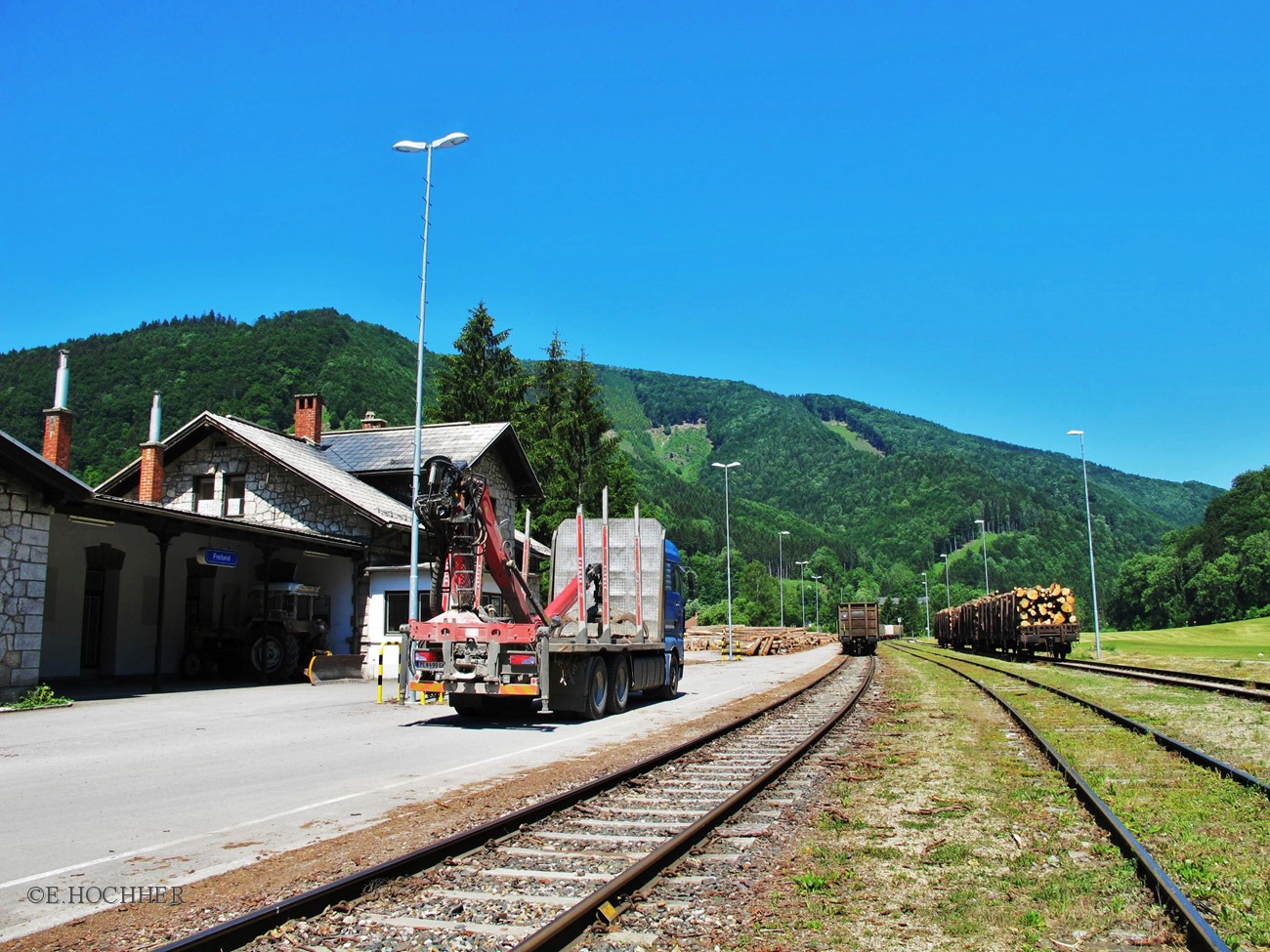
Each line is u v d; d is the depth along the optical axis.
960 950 4.95
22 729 14.88
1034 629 41.84
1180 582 125.00
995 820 8.05
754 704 20.27
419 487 21.69
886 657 48.81
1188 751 11.41
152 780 10.23
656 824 7.88
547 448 52.66
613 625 19.45
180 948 4.64
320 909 5.52
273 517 29.80
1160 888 5.68
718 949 4.95
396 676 27.12
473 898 5.79
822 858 6.75
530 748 12.88
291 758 11.94
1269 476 126.19
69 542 23.59
